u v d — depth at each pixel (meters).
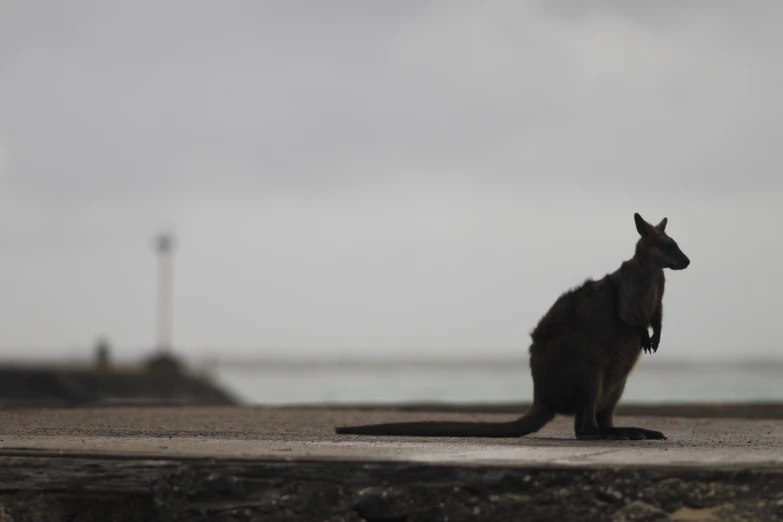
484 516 8.69
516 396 81.88
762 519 8.17
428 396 83.00
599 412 12.44
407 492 8.85
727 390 93.88
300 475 9.03
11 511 9.46
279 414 18.91
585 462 8.80
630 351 12.09
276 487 9.04
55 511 9.57
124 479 9.40
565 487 8.62
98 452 9.61
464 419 17.53
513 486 8.72
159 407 22.55
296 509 8.94
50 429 13.54
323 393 96.00
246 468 9.12
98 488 9.47
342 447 10.17
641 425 15.94
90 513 9.65
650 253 11.95
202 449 9.90
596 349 11.95
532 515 8.62
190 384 68.38
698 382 143.38
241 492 9.09
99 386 64.25
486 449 9.91
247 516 9.00
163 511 9.20
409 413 19.86
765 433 13.55
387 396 84.06
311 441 11.13
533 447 10.23
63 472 9.55
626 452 9.58
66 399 61.03
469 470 8.79
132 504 9.59
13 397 61.09
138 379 66.56
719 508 8.30
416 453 9.48
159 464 9.34
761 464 8.55
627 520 8.40
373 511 8.86
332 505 8.91
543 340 12.28
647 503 8.44
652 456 9.18
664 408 20.88
